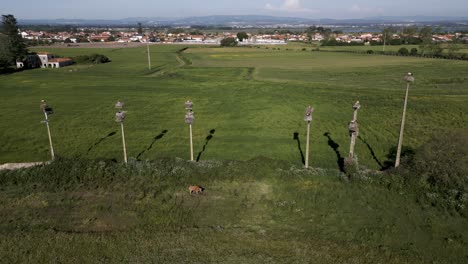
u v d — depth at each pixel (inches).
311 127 1768.0
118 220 873.5
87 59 4847.4
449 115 1889.8
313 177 1083.3
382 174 1103.0
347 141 1568.7
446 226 840.9
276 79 3309.5
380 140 1576.0
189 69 4050.2
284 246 763.4
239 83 3038.9
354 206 930.7
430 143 1478.8
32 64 4569.4
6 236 799.7
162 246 763.4
